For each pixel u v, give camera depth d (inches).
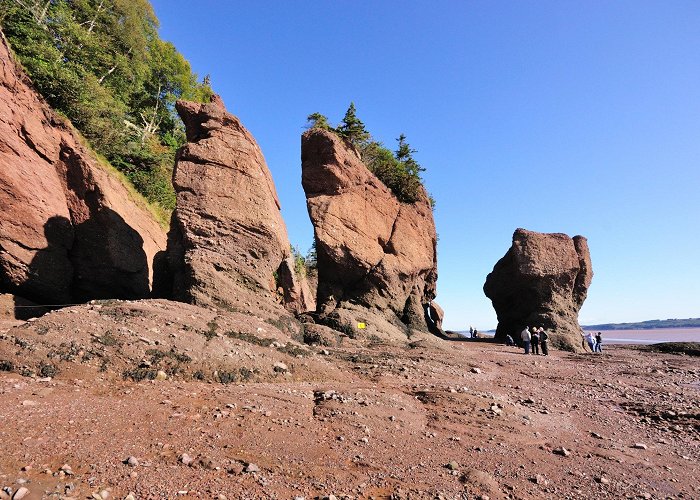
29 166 666.8
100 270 740.7
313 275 2160.4
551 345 1173.1
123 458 206.7
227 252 642.8
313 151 937.5
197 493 181.5
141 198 1024.9
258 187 709.3
